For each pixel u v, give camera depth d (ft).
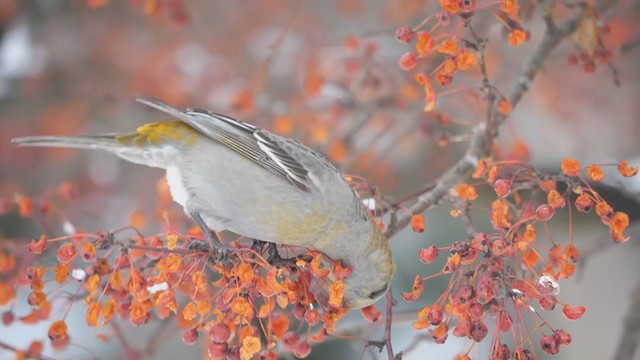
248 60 52.44
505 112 27.68
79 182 53.83
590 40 29.53
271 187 26.32
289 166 26.43
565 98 48.88
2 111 52.95
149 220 49.44
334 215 25.76
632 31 41.63
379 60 41.42
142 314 22.27
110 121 53.06
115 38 53.47
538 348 45.11
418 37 24.81
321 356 45.52
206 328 22.47
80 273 23.56
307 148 27.32
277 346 26.76
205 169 27.27
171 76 52.70
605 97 48.93
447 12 24.67
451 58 25.12
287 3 53.16
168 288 22.40
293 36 50.65
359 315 42.68
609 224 22.72
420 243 48.70
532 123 49.44
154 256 24.18
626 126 49.21
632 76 48.57
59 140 28.09
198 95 52.08
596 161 48.52
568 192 23.34
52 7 53.06
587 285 45.57
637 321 30.22
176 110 27.04
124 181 54.08
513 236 22.27
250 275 21.97
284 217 26.09
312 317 22.75
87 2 53.62
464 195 25.39
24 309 42.14
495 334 21.99
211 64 52.49
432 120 35.88
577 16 30.27
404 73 39.42
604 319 44.98
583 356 45.09
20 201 29.19
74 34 53.36
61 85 53.31
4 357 37.14
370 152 47.73
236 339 25.99
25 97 52.65
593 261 45.52
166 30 53.57
